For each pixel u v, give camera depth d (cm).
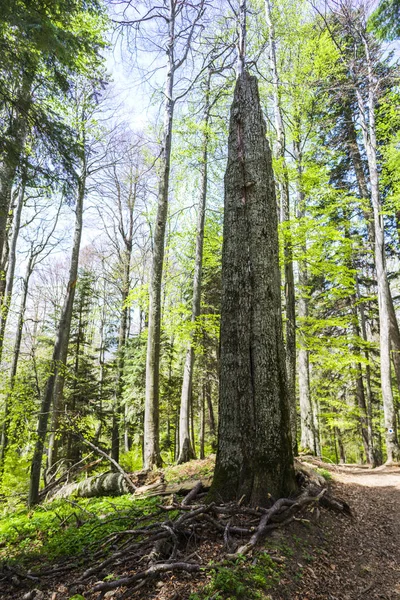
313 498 482
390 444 1254
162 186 1082
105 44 928
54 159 584
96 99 1127
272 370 501
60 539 517
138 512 562
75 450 1370
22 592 373
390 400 1277
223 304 545
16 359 1302
